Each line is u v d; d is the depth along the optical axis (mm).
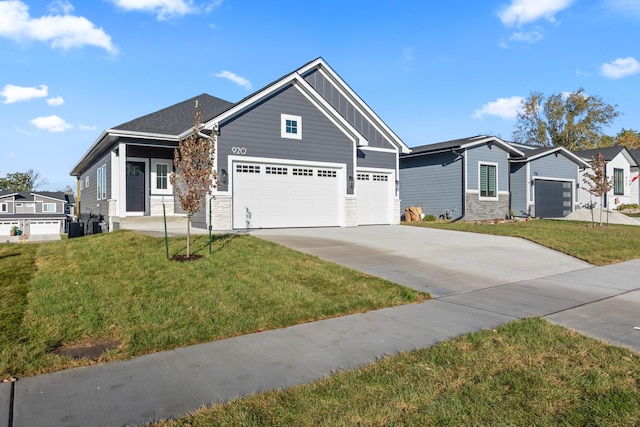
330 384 3857
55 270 8062
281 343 5070
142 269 8047
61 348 4902
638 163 34250
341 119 16734
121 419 3314
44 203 50688
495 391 3701
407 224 19531
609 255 11750
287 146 15703
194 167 9125
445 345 4832
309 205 16328
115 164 16656
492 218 22828
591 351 4648
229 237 11570
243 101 14578
